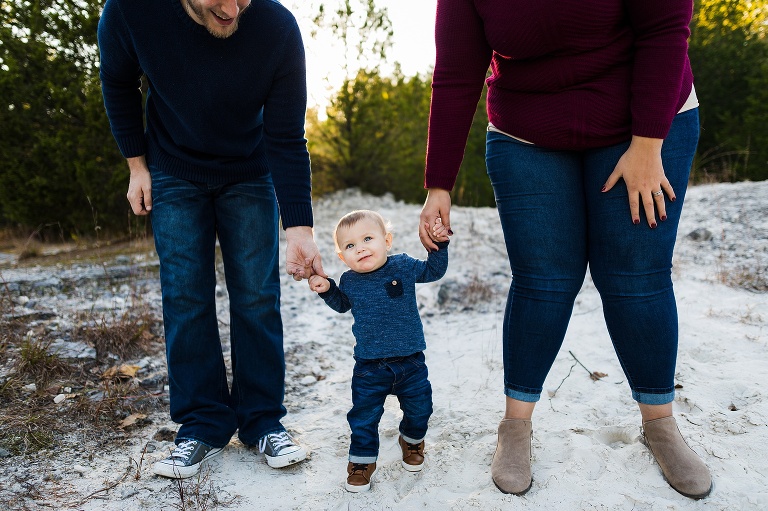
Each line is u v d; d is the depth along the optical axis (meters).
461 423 2.89
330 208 10.20
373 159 10.89
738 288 4.45
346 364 4.01
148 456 2.74
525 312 2.28
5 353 3.57
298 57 2.45
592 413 2.89
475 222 7.69
